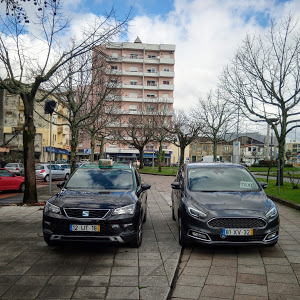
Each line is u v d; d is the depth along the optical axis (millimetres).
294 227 7359
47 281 4090
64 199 5559
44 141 43875
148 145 64875
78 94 15562
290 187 15438
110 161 7250
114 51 64375
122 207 5379
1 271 4434
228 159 73062
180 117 37625
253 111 16500
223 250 5578
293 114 16031
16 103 41375
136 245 5621
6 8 6406
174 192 8133
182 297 3734
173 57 66000
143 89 64750
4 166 28172
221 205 5449
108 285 3982
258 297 3713
